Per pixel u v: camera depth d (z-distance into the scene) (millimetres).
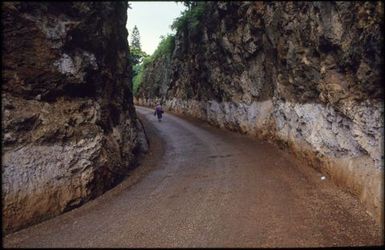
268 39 18438
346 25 10484
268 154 17047
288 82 16094
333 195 10617
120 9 15938
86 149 11289
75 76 11508
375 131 9172
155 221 9305
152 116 39375
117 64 15703
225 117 26750
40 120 10055
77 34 11688
